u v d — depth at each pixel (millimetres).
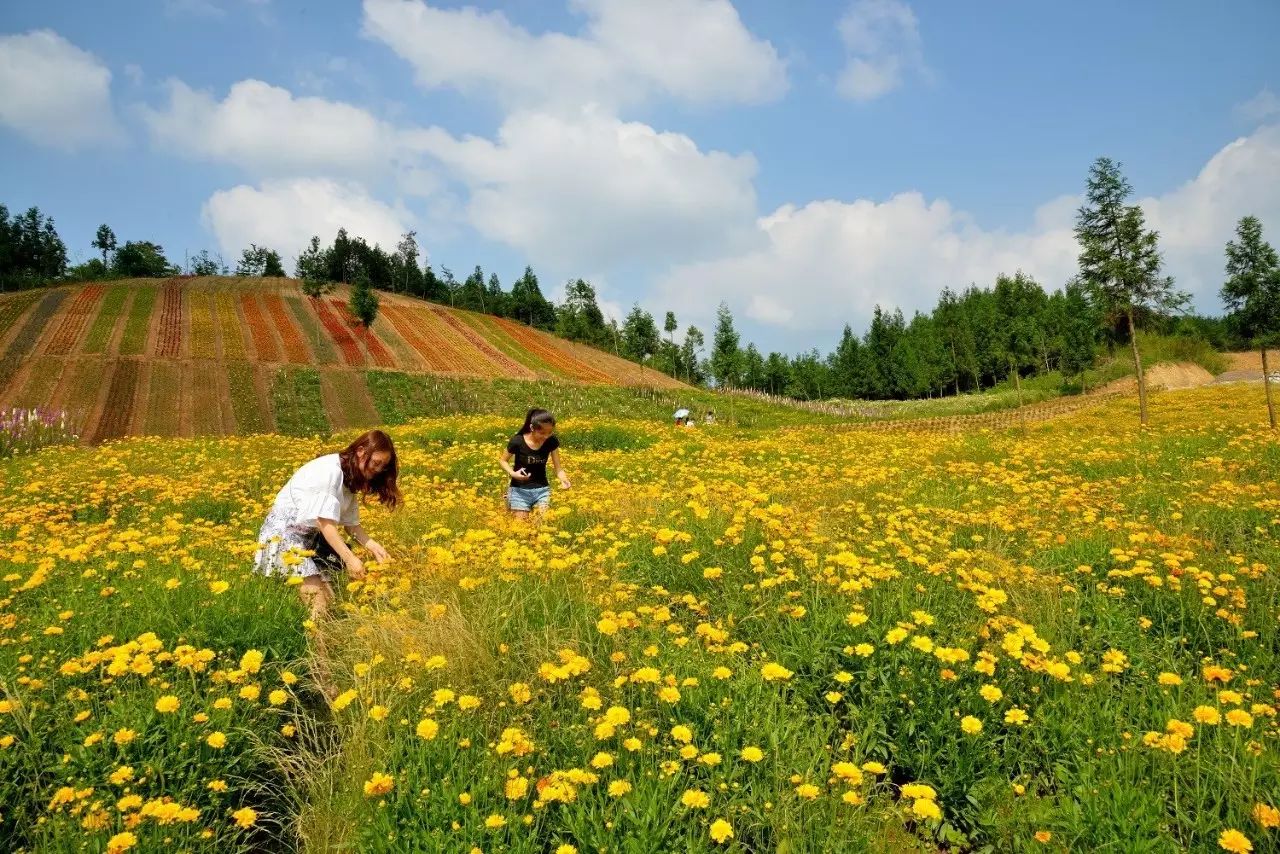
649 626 4207
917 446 16562
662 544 5664
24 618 4316
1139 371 29641
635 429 21844
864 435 21469
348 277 144375
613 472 12586
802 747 3180
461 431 20297
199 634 3928
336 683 3891
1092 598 4785
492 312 130375
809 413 59844
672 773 2828
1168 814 2756
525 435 7902
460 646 3785
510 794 2689
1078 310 78500
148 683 3410
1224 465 10414
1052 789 3088
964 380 98438
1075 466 11875
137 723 3084
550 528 6664
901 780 3285
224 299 75125
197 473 12766
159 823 2527
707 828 2676
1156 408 39125
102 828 2561
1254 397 40031
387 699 3439
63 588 4863
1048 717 3279
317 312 75938
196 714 3109
